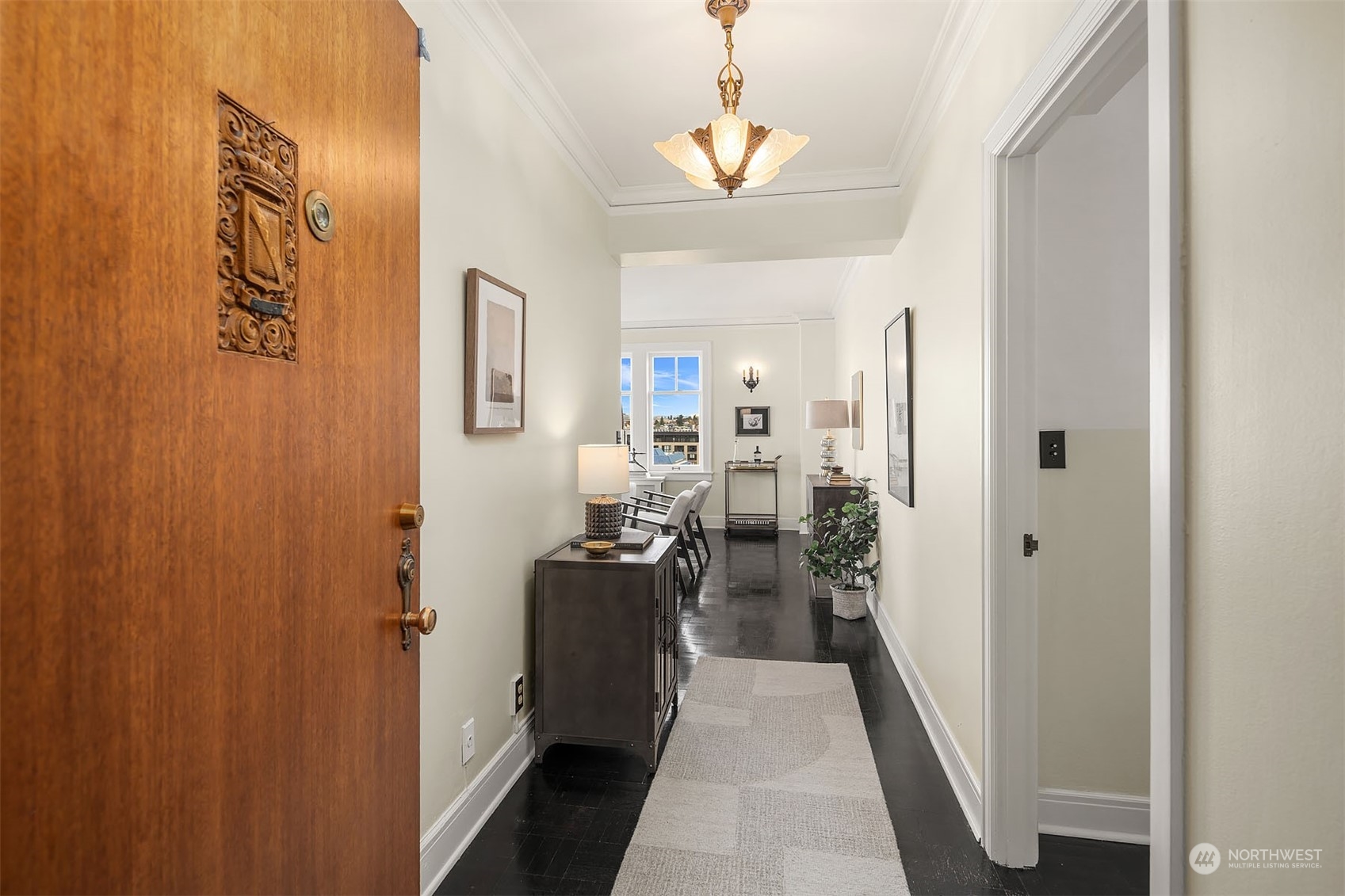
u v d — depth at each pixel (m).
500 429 2.04
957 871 1.74
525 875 1.72
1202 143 0.88
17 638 0.51
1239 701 0.81
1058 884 1.69
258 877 0.78
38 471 0.53
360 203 1.00
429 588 1.68
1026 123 1.56
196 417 0.69
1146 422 1.89
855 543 4.15
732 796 2.09
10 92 0.51
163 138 0.65
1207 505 0.87
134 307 0.61
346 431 0.96
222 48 0.72
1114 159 1.90
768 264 5.30
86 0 0.57
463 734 1.85
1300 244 0.71
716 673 3.19
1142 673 1.91
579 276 2.96
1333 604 0.68
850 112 2.64
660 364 8.06
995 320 1.78
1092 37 1.22
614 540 2.60
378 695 1.05
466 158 1.88
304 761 0.86
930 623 2.59
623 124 2.71
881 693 2.94
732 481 7.90
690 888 1.66
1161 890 0.95
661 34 2.10
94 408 0.58
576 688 2.29
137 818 0.62
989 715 1.79
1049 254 1.92
